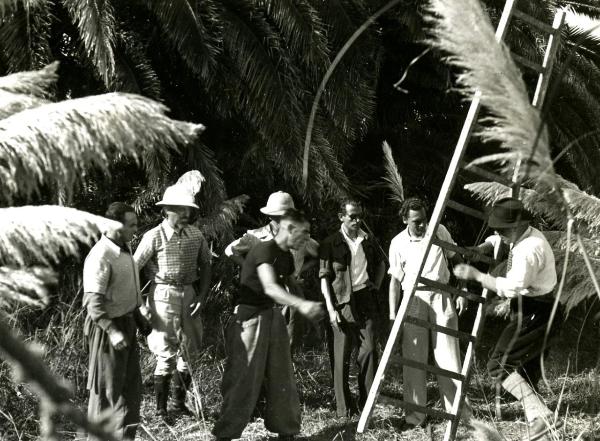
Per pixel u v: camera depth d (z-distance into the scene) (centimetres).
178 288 645
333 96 895
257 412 671
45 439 93
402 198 780
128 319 552
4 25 775
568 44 1027
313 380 791
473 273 556
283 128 869
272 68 870
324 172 881
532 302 559
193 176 712
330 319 696
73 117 225
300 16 861
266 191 1059
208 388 706
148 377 741
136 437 603
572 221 239
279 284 559
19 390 598
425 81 1098
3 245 228
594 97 1057
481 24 191
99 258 537
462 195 1126
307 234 558
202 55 830
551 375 836
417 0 955
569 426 568
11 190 237
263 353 569
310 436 639
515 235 546
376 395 538
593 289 416
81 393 673
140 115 227
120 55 870
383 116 1147
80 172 236
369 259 714
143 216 950
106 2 773
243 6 873
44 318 735
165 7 822
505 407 714
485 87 193
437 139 1123
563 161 1101
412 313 662
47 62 796
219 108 938
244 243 672
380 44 1013
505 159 212
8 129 227
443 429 649
